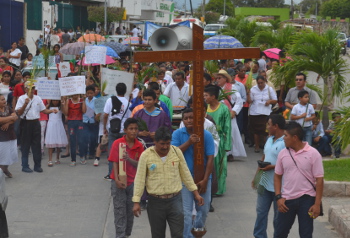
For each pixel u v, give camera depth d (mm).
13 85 16078
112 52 20594
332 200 10766
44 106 13477
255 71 17406
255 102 15680
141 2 61750
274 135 7941
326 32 15656
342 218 9008
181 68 20188
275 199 7750
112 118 12211
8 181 12531
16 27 35594
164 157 7258
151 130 10289
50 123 14039
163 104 11367
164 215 7297
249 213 10281
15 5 35281
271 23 35906
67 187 12070
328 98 15922
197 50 7602
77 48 21984
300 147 7258
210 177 8086
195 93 7711
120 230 8438
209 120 9180
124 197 8469
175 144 8148
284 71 16016
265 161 7934
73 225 9609
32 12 37719
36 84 13859
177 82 13953
